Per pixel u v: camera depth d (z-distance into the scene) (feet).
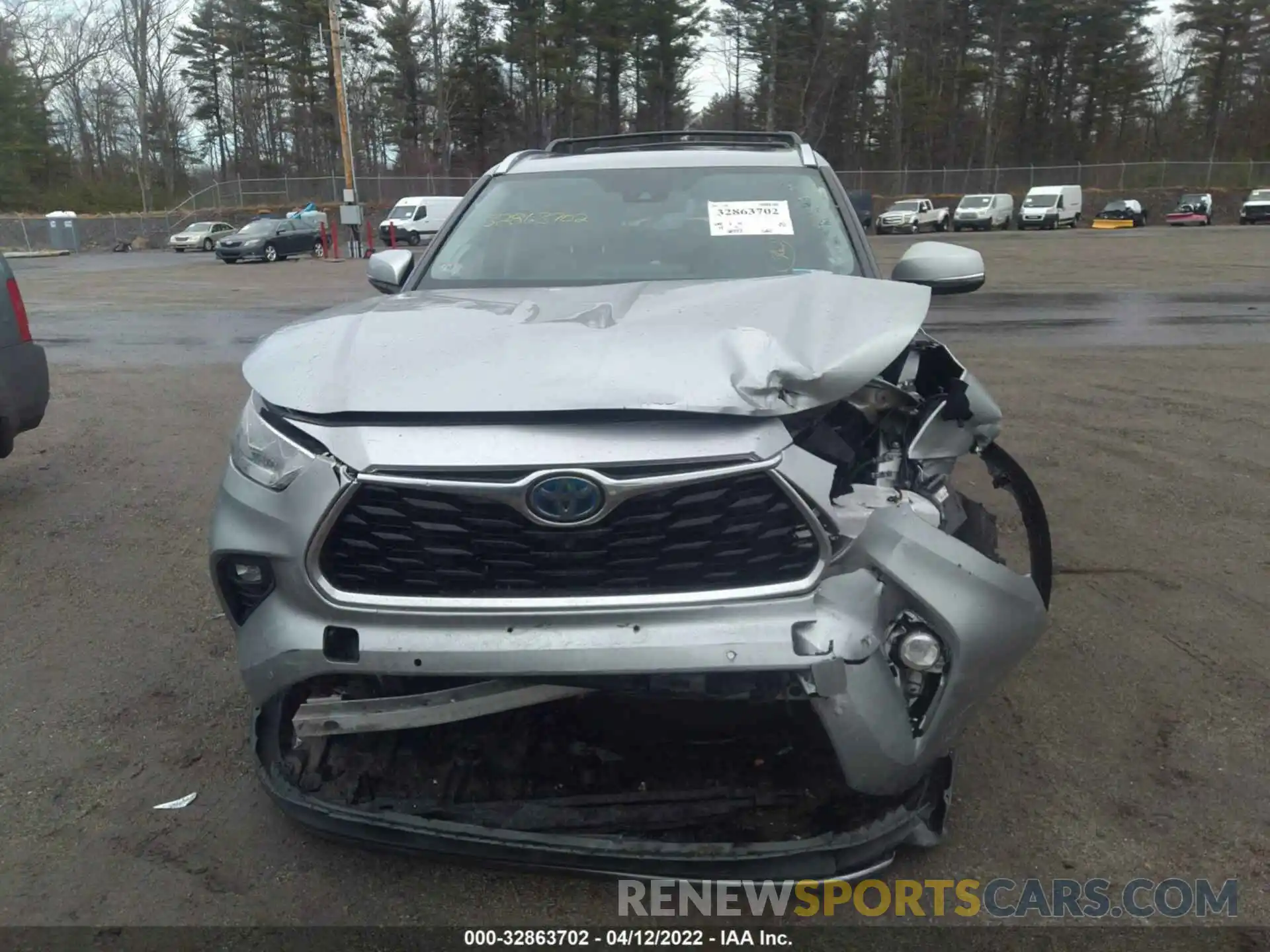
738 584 7.81
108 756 11.02
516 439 7.68
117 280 80.74
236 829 9.76
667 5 200.03
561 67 201.36
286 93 226.38
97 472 21.98
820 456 8.29
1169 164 203.10
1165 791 10.18
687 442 7.64
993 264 77.05
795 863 8.00
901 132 230.89
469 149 223.51
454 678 8.16
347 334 9.39
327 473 7.97
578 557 7.71
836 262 12.85
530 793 8.59
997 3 233.55
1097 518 18.22
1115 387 29.32
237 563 8.64
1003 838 9.50
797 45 214.07
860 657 7.82
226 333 43.96
